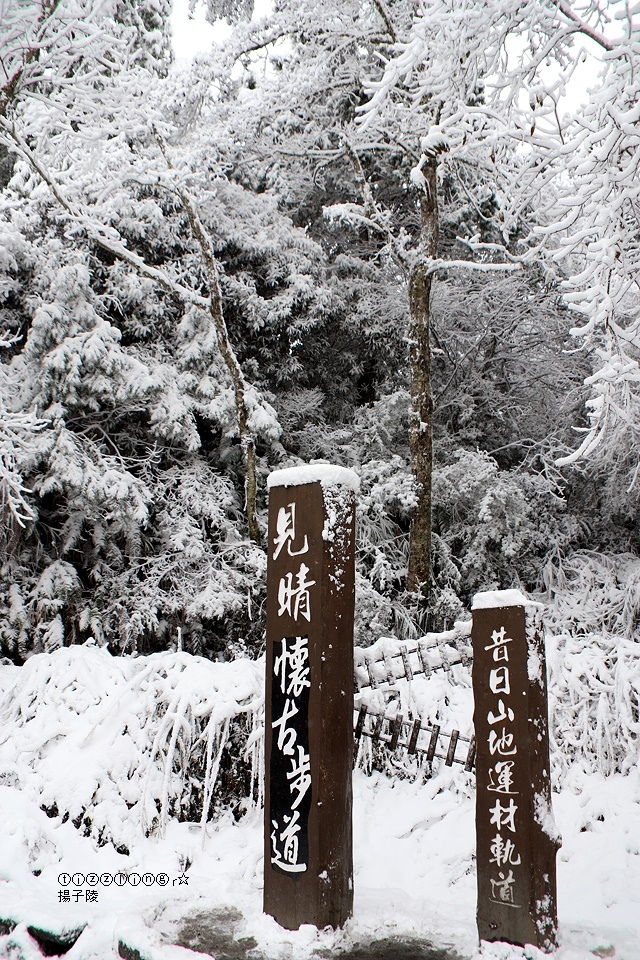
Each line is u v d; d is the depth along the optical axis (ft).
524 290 33.06
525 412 34.06
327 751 9.98
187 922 10.39
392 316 33.09
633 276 14.93
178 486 27.37
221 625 26.86
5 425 20.80
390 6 29.68
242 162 33.76
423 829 13.74
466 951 9.55
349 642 10.51
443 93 17.67
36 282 26.66
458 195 33.24
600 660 16.63
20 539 24.94
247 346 32.04
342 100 32.55
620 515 32.30
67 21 21.94
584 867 12.37
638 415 17.40
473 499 29.01
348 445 31.07
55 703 16.07
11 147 23.44
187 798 14.03
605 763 15.03
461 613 26.17
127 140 28.02
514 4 14.93
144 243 29.40
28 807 13.70
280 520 10.77
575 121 14.71
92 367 25.29
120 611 24.36
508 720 9.83
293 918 9.82
